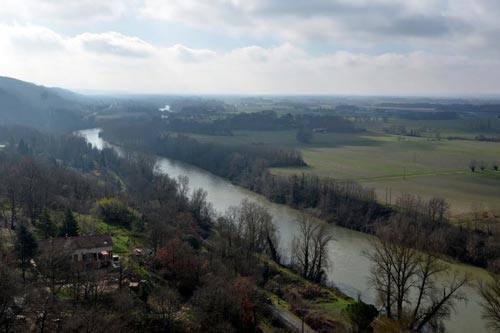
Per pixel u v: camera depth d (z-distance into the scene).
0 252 89.81
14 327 65.81
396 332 83.31
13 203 125.19
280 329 86.94
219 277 92.81
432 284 99.81
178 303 83.00
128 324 74.56
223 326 76.00
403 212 163.12
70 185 167.88
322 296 106.12
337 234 160.50
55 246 94.25
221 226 135.62
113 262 101.12
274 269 120.56
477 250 136.00
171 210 145.88
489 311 88.69
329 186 191.62
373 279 107.62
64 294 79.31
